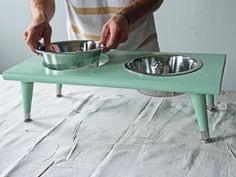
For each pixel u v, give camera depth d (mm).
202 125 753
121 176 654
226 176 640
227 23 1309
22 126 871
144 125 848
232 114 879
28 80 806
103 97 1022
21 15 1521
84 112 934
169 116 885
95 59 833
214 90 684
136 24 1004
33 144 783
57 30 1485
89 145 770
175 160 699
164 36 1396
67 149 757
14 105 993
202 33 1351
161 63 855
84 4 1012
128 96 1021
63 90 1088
